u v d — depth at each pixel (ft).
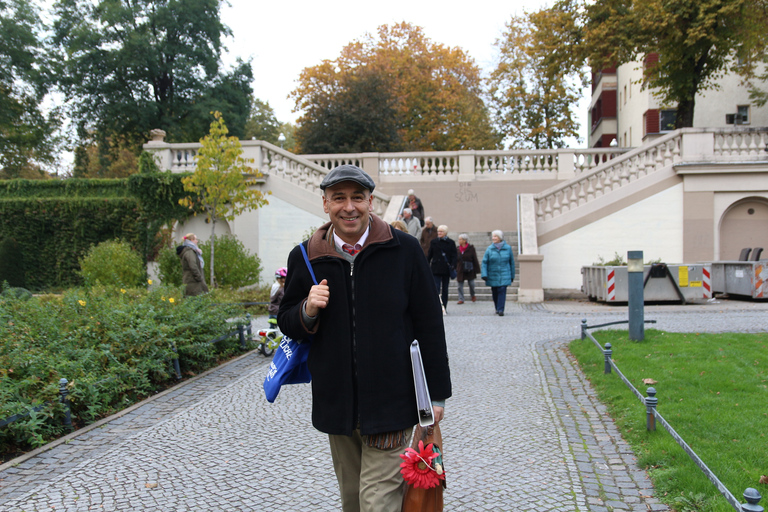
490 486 14.07
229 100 118.52
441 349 9.19
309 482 14.42
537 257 53.01
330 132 106.42
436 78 128.88
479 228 76.95
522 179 76.54
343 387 8.92
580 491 13.58
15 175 129.18
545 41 95.71
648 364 23.82
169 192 68.59
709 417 16.96
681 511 12.15
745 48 70.18
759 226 58.90
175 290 30.60
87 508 13.03
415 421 8.94
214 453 16.51
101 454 16.46
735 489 12.31
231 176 55.67
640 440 16.39
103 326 24.22
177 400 22.22
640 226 58.44
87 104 111.65
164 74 114.42
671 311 42.65
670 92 77.15
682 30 69.72
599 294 49.85
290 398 22.38
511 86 119.03
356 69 114.32
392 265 9.03
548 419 19.16
